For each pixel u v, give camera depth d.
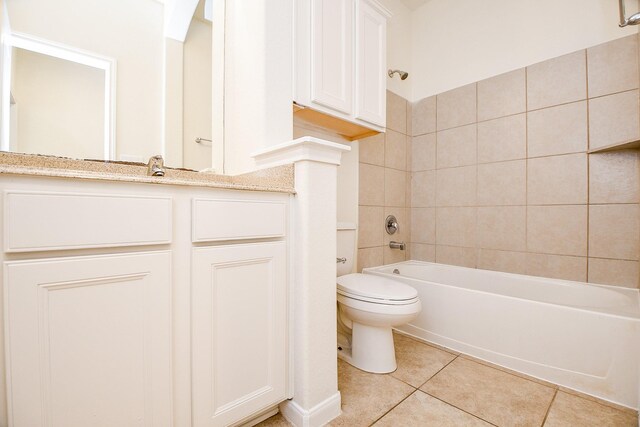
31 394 0.57
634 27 1.51
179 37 1.29
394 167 2.26
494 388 1.21
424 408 1.08
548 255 1.76
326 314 1.03
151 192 0.72
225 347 0.85
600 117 1.60
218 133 1.40
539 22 1.81
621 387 1.11
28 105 0.94
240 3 1.33
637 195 1.50
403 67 2.34
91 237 0.63
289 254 1.00
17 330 0.56
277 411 1.06
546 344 1.28
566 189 1.70
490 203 1.99
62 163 0.90
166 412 0.74
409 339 1.71
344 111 1.48
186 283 0.78
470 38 2.10
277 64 1.21
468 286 1.99
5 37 0.90
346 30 1.49
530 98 1.83
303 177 0.97
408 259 2.38
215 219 0.82
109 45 1.11
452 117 2.19
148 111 1.20
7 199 0.55
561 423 1.00
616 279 1.55
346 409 1.07
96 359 0.64
